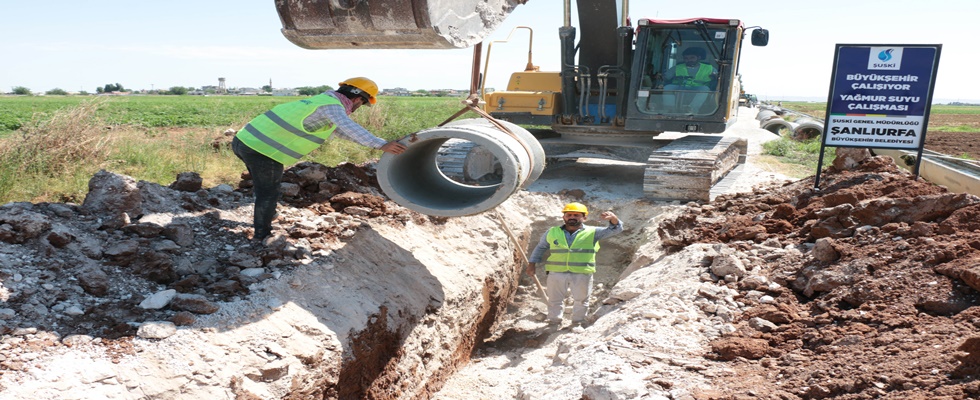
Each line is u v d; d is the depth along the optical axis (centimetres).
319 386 456
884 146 764
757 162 1469
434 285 637
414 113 2939
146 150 1070
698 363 438
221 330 439
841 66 762
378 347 532
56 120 945
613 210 973
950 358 368
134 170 952
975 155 2077
